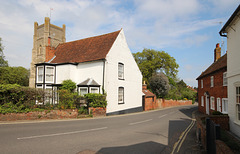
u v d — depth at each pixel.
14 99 11.24
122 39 21.20
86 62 18.98
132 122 12.92
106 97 17.31
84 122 11.70
